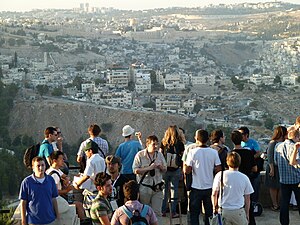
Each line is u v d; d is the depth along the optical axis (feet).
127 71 584.40
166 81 569.23
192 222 35.37
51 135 38.45
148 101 485.97
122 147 40.34
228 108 453.58
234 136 36.45
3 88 429.79
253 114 433.89
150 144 35.99
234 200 30.89
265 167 45.19
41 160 30.66
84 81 545.85
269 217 41.22
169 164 38.78
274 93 491.72
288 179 37.35
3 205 35.17
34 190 30.32
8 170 204.13
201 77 580.30
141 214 27.02
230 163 31.19
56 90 470.39
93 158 34.83
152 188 35.91
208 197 35.09
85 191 34.76
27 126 403.13
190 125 392.88
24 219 30.45
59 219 31.50
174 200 39.58
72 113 410.52
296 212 42.22
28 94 455.22
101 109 412.77
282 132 40.96
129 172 39.93
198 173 34.91
